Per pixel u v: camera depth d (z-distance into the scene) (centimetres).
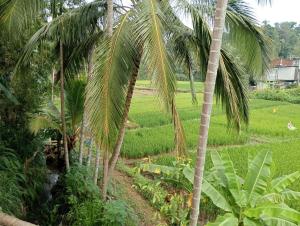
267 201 539
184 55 669
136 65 596
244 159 1338
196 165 392
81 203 678
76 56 788
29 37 793
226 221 507
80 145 888
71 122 918
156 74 457
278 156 1445
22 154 798
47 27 701
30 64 794
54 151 986
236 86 648
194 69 707
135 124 2039
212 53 367
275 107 3500
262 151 624
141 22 484
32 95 832
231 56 635
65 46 799
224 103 655
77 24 706
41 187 772
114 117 507
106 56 520
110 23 612
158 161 1255
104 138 496
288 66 5631
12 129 810
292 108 3450
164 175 780
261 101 4025
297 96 4378
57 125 840
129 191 973
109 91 507
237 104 642
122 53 525
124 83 535
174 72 512
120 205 660
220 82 642
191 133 1855
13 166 689
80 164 824
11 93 755
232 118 643
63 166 946
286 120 2591
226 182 584
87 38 729
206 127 380
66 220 676
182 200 644
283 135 2069
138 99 3522
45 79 930
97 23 719
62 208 716
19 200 627
